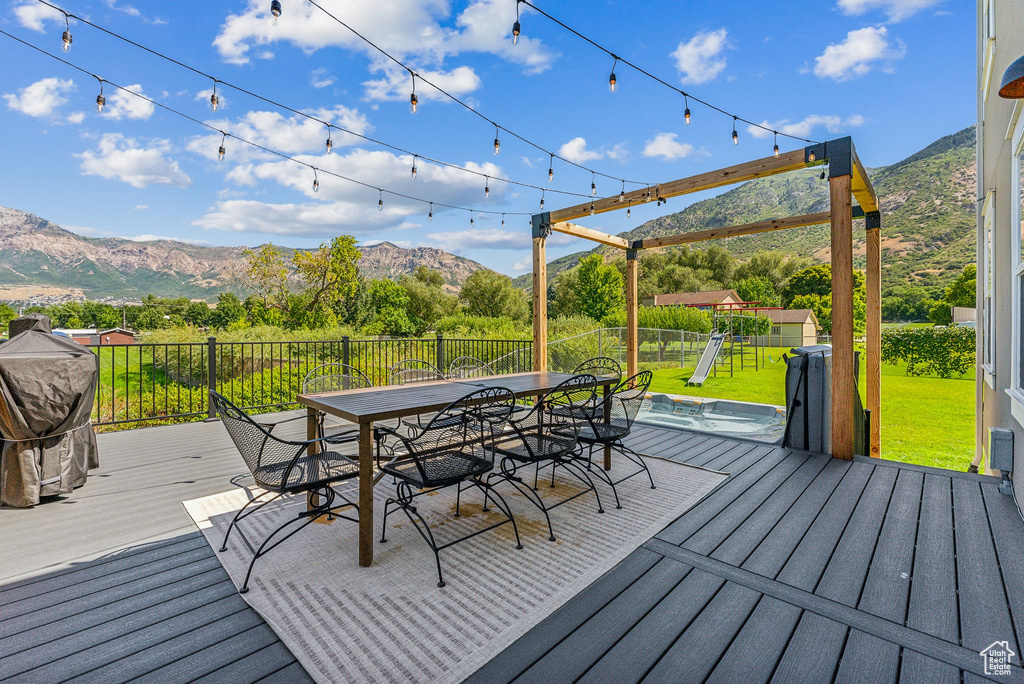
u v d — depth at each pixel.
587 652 1.63
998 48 3.73
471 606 1.90
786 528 2.61
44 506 2.93
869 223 5.28
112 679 1.50
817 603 1.91
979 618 1.81
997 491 3.09
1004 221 3.51
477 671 1.54
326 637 1.71
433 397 2.86
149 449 4.18
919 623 1.78
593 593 1.99
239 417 2.17
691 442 4.50
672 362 17.06
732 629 1.75
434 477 2.27
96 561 2.26
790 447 4.23
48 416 2.85
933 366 15.01
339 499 3.08
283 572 2.17
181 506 2.94
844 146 3.71
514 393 2.82
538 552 2.36
